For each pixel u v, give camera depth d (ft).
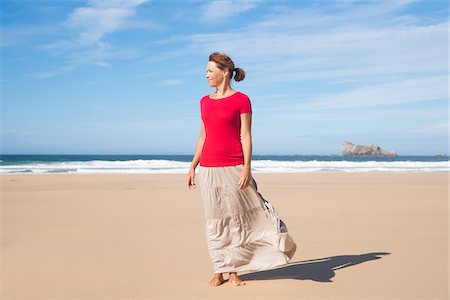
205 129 12.25
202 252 15.88
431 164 118.21
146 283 12.25
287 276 12.96
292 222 22.68
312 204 30.27
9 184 45.52
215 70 12.02
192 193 37.76
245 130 11.87
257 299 10.91
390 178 59.52
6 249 16.39
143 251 16.03
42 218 23.82
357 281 12.39
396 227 21.18
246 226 12.09
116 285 12.07
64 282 12.37
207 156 12.01
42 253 15.72
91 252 15.89
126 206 29.01
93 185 45.34
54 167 88.79
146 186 44.65
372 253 15.79
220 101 11.89
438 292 11.42
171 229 20.53
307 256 15.44
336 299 10.89
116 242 17.60
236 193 11.86
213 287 11.89
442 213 26.02
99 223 22.22
